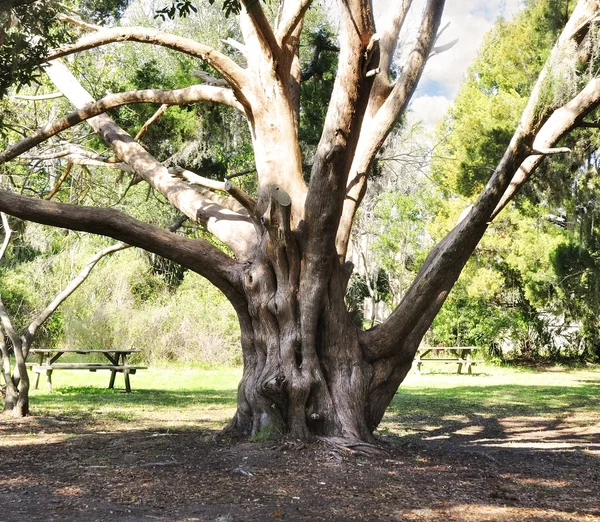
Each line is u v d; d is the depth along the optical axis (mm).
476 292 26562
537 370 26406
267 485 6254
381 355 8469
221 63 8656
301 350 8047
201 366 25266
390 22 9242
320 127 12828
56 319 27000
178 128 12305
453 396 16516
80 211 8172
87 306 25844
